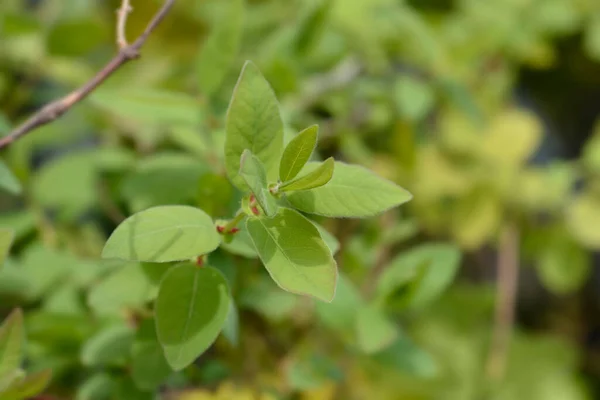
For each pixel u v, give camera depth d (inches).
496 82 31.4
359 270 24.9
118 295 20.5
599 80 36.0
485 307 31.3
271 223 18.7
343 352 25.2
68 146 32.5
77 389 23.0
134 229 18.8
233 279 21.0
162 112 23.0
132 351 20.6
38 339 22.3
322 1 25.1
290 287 18.3
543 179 30.3
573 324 35.7
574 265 30.5
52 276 23.5
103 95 22.8
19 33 27.2
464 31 31.3
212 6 31.4
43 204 25.2
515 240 30.4
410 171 28.2
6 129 23.0
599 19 32.8
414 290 22.6
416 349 23.4
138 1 29.7
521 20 31.3
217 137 22.9
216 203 21.3
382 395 26.7
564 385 31.9
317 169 18.2
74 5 28.8
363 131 27.6
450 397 29.5
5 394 19.0
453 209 30.0
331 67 29.0
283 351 24.1
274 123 19.2
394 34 29.8
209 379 22.8
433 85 28.9
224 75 22.8
